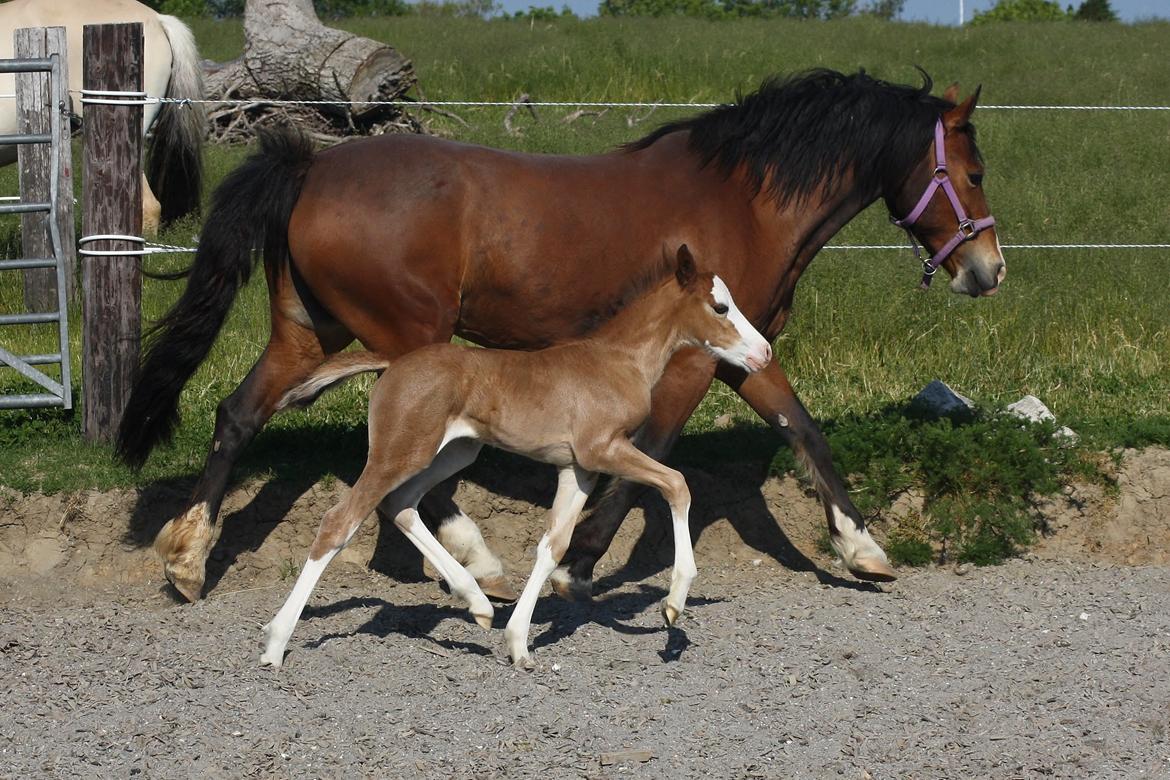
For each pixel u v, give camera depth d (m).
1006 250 11.67
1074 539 7.05
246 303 9.88
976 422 7.36
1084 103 18.59
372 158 5.78
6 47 10.91
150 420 6.08
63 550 6.56
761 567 6.89
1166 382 8.78
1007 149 15.23
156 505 6.67
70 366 7.82
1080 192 13.40
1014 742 4.55
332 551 5.15
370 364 5.47
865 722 4.69
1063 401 8.40
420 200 5.69
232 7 37.06
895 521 6.91
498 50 22.30
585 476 5.50
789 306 6.45
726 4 43.00
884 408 7.88
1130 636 5.55
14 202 11.66
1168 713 4.79
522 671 5.12
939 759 4.43
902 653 5.36
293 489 6.77
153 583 6.53
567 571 6.03
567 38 24.03
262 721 4.56
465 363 5.25
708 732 4.59
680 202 6.00
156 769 4.25
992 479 6.88
